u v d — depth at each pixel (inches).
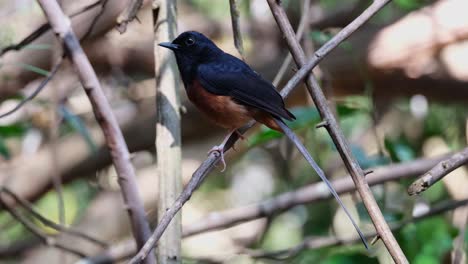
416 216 382.0
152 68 568.7
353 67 528.7
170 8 298.8
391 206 446.9
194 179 235.6
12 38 486.0
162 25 295.7
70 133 551.8
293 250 406.6
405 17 540.7
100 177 569.3
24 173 538.6
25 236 565.0
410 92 544.7
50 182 541.3
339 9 571.2
